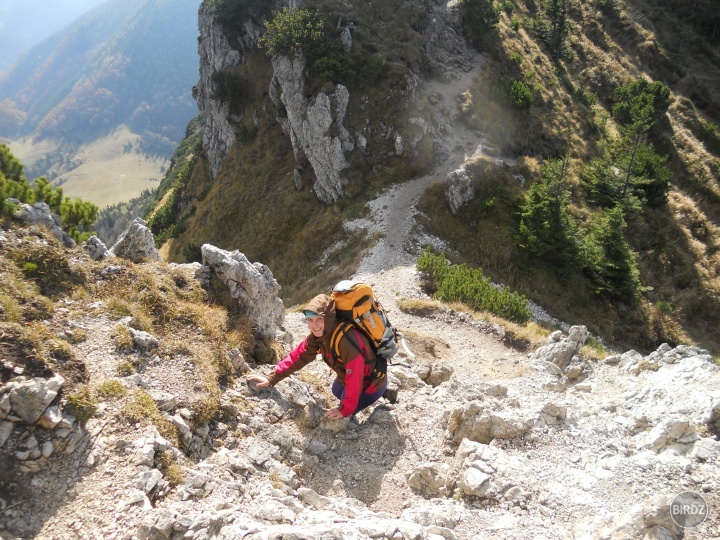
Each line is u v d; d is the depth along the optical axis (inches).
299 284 1610.5
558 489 249.8
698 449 261.9
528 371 495.2
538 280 1537.9
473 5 2281.0
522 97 2043.6
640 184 1961.1
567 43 2807.6
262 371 360.8
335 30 2036.2
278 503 220.5
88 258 372.2
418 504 260.1
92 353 283.7
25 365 238.4
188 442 258.8
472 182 1679.4
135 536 186.1
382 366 285.7
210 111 2765.7
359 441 312.2
